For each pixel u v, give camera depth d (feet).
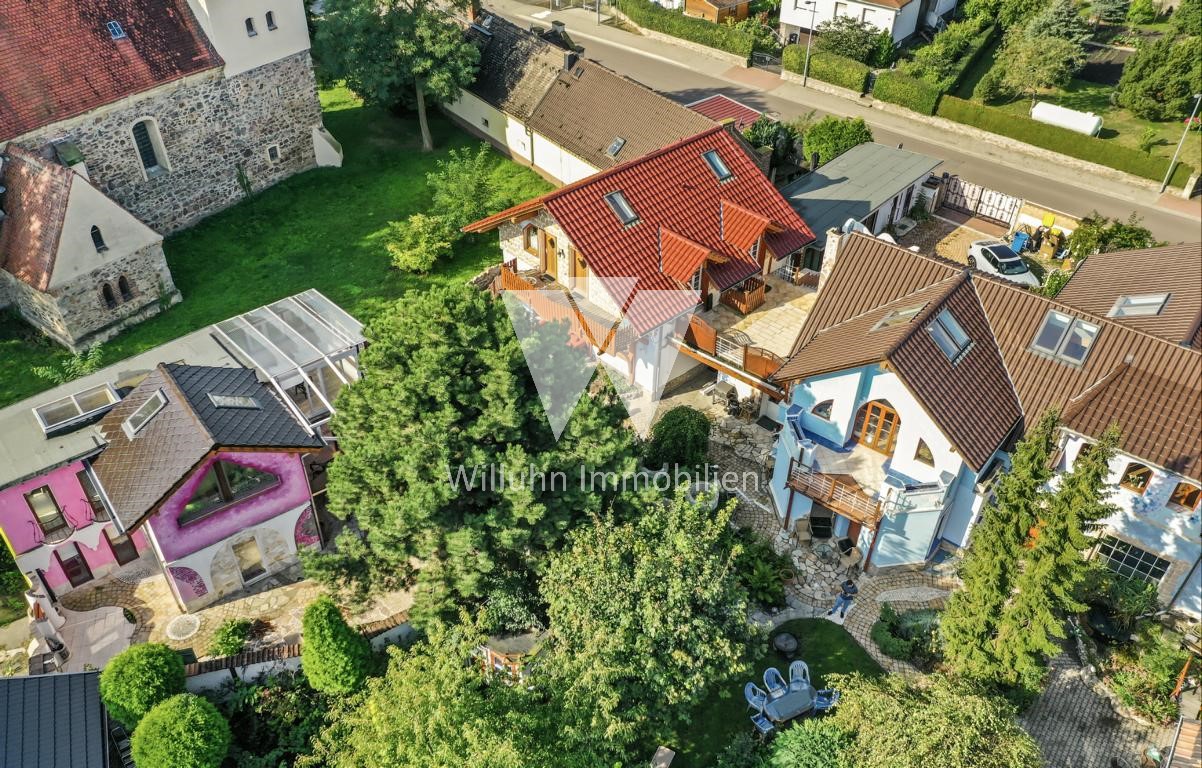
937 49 214.90
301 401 117.70
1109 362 101.71
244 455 96.68
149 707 86.69
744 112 192.85
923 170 159.74
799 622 101.60
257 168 170.30
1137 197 179.73
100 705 87.35
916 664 97.19
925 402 96.48
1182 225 171.83
